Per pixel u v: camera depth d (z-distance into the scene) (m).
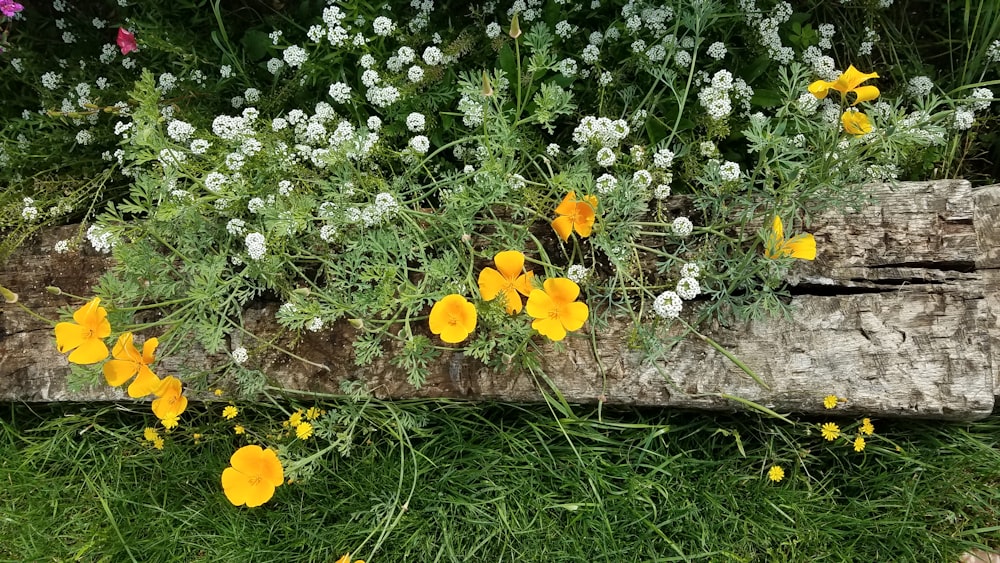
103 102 0.83
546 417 0.73
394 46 0.83
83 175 0.84
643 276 0.70
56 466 0.78
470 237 0.70
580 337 0.70
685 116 0.77
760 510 0.70
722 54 0.76
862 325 0.66
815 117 0.76
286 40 0.85
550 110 0.72
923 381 0.65
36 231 0.79
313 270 0.73
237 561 0.70
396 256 0.68
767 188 0.65
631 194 0.65
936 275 0.66
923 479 0.70
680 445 0.73
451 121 0.78
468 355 0.70
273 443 0.72
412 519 0.70
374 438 0.74
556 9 0.80
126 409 0.77
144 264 0.66
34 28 0.95
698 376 0.68
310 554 0.70
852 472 0.72
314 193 0.71
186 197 0.66
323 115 0.75
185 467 0.75
